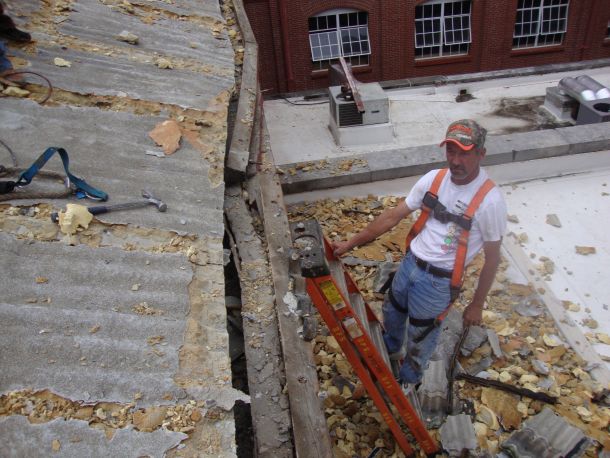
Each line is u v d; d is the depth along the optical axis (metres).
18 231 2.73
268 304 3.43
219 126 4.05
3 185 2.86
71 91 3.82
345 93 9.46
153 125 3.82
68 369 2.21
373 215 6.93
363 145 9.71
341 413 4.43
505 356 4.97
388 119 9.62
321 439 2.78
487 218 3.32
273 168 4.65
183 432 2.11
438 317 3.72
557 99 10.60
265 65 18.27
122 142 3.58
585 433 4.30
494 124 10.70
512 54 18.98
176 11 5.88
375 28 17.97
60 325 2.36
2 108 3.48
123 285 2.64
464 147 3.08
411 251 3.73
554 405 4.51
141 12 5.58
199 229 3.10
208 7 6.33
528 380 4.72
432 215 3.52
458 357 4.93
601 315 5.36
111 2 5.49
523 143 7.09
